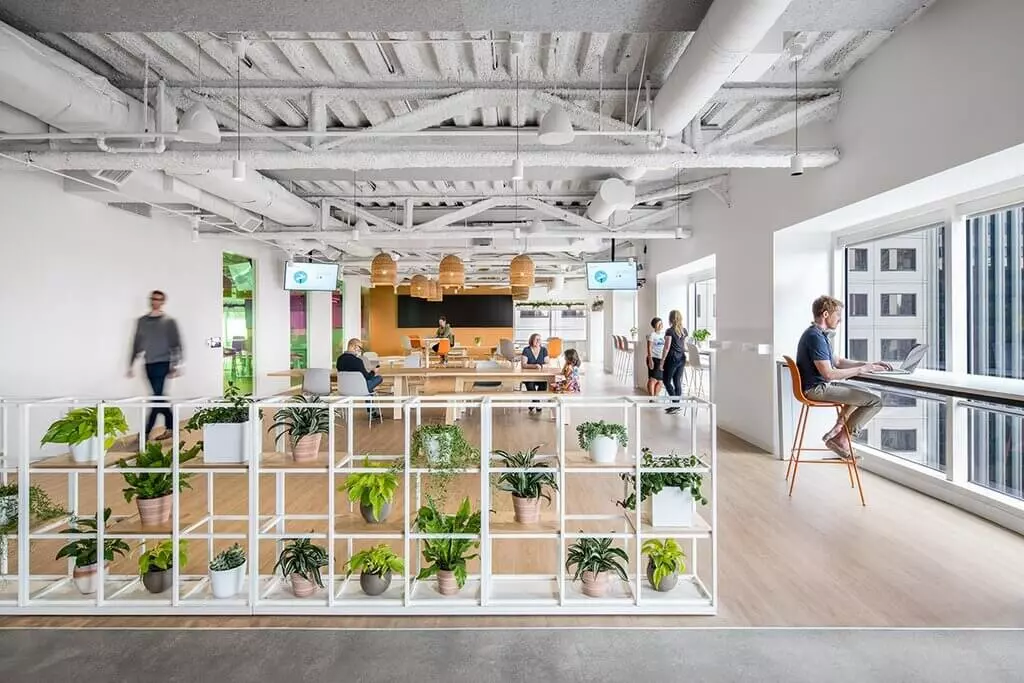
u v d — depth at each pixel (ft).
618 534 9.83
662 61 14.51
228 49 13.82
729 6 9.25
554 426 27.02
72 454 10.16
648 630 9.09
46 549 12.15
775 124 16.69
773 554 11.98
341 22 10.55
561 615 9.55
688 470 9.87
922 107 13.50
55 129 15.24
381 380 28.91
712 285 37.63
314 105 15.76
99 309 22.71
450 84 15.89
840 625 9.21
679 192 25.45
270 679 7.87
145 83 14.02
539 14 10.41
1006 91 11.23
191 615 9.54
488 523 9.76
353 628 9.17
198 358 29.84
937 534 13.09
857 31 13.99
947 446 15.61
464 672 8.02
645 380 42.24
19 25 11.46
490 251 37.81
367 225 31.78
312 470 9.76
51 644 8.73
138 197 20.92
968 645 8.63
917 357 14.90
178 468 9.79
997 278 14.75
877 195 15.29
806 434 20.44
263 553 11.94
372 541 12.62
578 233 29.50
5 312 18.72
